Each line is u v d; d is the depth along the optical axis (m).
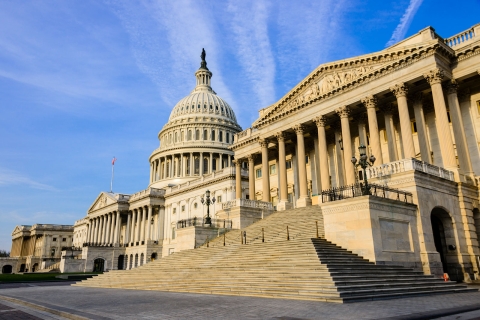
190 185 94.00
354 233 25.47
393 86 39.88
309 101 48.38
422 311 14.18
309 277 20.41
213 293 23.08
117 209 109.62
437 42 36.38
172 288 27.03
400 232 26.66
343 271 20.88
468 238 32.00
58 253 157.12
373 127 41.06
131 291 28.44
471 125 39.22
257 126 57.22
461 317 13.14
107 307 17.56
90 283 38.69
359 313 13.76
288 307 15.61
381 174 31.45
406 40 40.47
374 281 20.73
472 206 33.88
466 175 35.28
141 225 107.69
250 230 40.22
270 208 51.28
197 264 31.78
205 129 131.75
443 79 37.53
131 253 102.06
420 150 39.00
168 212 100.06
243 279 23.42
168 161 128.50
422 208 28.61
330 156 52.78
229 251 31.78
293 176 58.47
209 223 46.22
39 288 36.31
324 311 14.39
